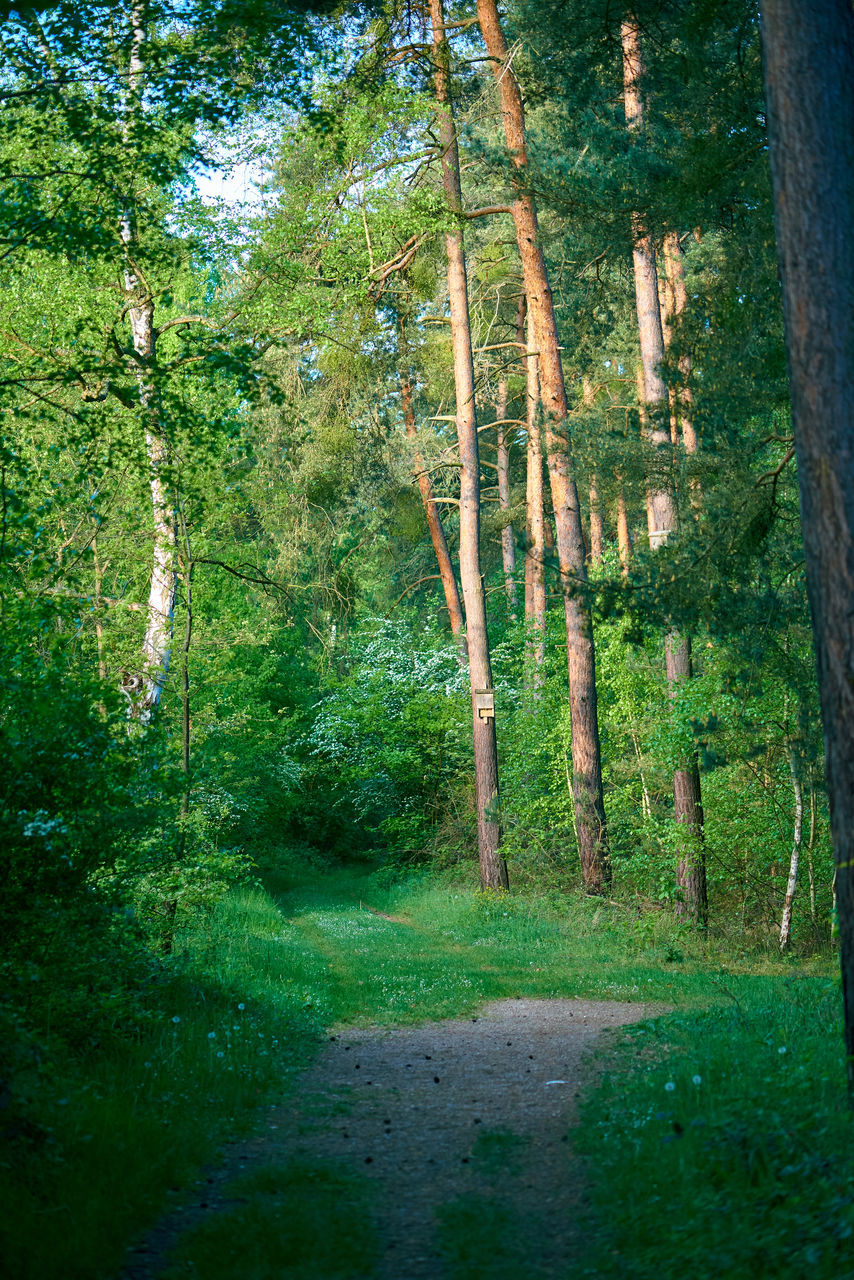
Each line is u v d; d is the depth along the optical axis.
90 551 16.19
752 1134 5.78
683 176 11.56
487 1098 8.25
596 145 14.59
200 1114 7.53
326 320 18.14
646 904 20.25
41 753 8.32
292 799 33.59
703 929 18.77
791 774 17.78
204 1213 5.81
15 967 8.04
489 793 24.09
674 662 19.22
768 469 12.73
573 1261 5.03
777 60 7.05
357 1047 10.51
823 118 6.89
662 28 12.75
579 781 21.58
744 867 19.73
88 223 10.03
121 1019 9.13
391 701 34.72
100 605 16.73
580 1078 8.70
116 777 9.12
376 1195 6.07
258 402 10.29
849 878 6.70
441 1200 5.98
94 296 15.48
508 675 34.16
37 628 9.41
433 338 30.27
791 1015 10.02
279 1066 9.23
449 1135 7.25
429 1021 12.02
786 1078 6.99
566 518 21.30
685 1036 9.59
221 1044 9.41
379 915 27.03
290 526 27.69
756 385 11.86
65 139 9.93
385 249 21.67
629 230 13.95
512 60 20.09
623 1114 7.12
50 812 8.51
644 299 19.50
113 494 15.54
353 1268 5.00
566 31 13.19
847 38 7.02
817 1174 5.24
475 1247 5.20
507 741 29.64
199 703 20.34
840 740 6.66
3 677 8.86
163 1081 7.98
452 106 22.73
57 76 9.30
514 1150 6.82
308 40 9.82
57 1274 4.74
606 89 16.53
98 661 15.31
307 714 37.03
